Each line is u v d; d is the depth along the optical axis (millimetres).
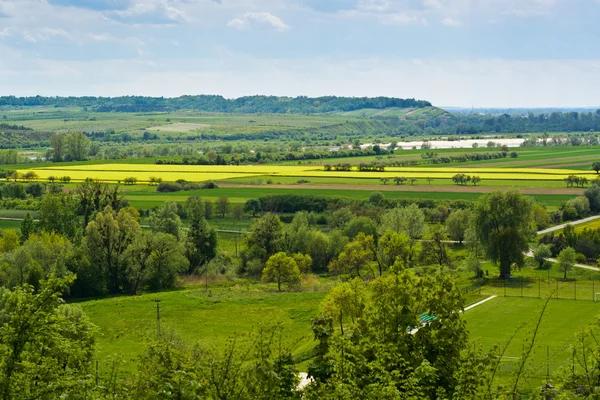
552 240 151000
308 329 88562
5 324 32594
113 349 73438
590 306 101312
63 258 128750
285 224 179375
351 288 61250
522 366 29719
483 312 98562
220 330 92562
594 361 30234
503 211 129875
